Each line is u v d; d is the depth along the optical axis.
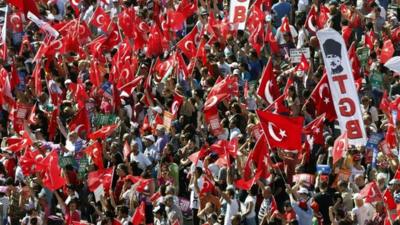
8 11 88.50
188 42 77.31
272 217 59.44
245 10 78.50
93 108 73.94
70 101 75.00
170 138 68.88
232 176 62.81
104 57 79.88
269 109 66.94
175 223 60.31
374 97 71.06
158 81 75.44
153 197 63.62
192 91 73.12
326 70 62.88
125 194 64.38
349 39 77.31
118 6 87.19
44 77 80.62
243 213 61.31
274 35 78.12
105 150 68.94
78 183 67.25
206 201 62.38
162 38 79.88
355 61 70.62
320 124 64.00
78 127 70.50
